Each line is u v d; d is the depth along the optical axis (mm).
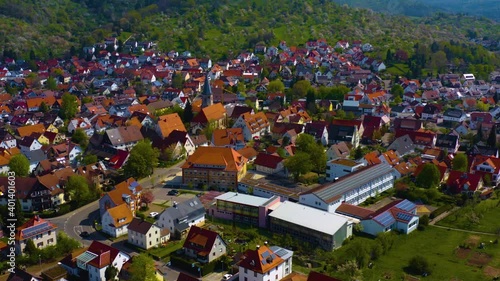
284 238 174000
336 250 168875
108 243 176500
